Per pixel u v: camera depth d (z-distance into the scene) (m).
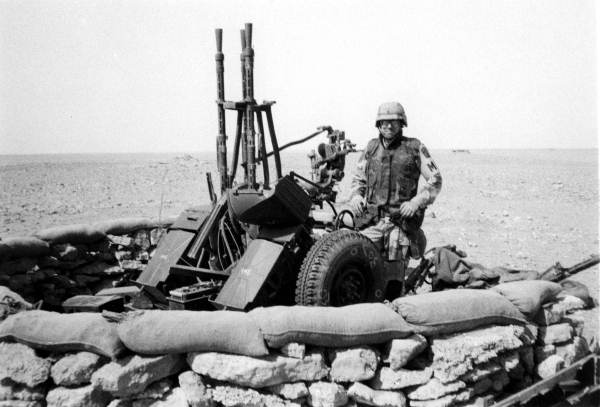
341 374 3.42
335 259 4.02
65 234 5.70
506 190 21.44
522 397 3.76
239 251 4.66
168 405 3.22
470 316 3.78
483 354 3.74
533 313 4.14
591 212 15.70
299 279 4.02
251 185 4.26
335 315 3.44
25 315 3.40
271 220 4.26
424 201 4.74
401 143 4.96
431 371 3.62
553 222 13.94
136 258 6.32
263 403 3.24
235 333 3.24
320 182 5.67
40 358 3.29
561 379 4.07
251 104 4.29
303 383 3.32
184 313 3.32
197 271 4.31
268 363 3.21
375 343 3.58
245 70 4.33
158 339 3.20
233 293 3.98
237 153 4.72
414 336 3.62
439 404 3.54
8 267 5.23
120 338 3.23
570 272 5.19
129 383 3.13
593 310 6.18
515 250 10.51
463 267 4.96
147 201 19.05
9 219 15.05
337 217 4.99
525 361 4.25
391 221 4.87
